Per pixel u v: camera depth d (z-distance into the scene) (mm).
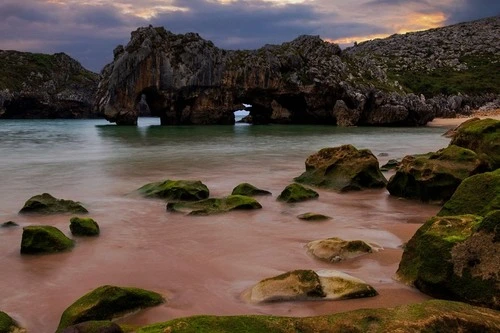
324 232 10805
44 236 9484
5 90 88188
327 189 16312
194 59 62500
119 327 5137
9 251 9523
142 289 6879
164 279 7930
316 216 11961
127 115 61375
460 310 5109
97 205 13992
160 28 63750
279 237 10414
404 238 10234
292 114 67312
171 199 14281
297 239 10250
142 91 61906
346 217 12406
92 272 8320
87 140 39875
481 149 16938
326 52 69000
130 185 17438
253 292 6930
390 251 9195
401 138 41125
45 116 97438
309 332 4891
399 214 12812
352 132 49219
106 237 10523
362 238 10203
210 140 39438
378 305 6527
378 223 11727
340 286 6902
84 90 107188
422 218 12312
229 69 64312
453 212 9438
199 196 14375
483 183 9500
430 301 5391
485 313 5121
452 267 6672
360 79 64938
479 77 102188
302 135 45031
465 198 9492
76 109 101188
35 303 7012
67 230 11094
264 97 66375
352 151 17297
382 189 16359
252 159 25812
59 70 112438
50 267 8594
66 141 38812
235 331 4820
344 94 62156
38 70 106625
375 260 8633
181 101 64062
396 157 26594
